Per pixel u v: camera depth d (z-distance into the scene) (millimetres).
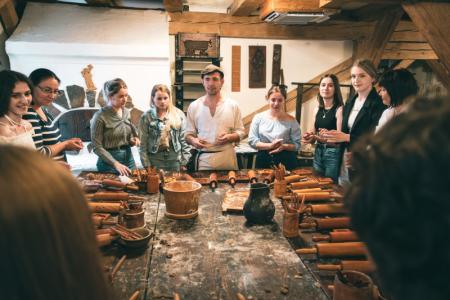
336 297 1046
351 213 346
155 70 4195
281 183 2139
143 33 4227
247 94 4812
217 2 4320
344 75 4980
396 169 292
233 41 4672
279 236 1600
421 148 284
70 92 4062
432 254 276
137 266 1332
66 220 309
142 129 2984
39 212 287
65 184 321
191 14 4500
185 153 3158
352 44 4953
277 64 4809
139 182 2285
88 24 4164
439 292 281
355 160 358
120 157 2887
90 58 4047
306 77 4922
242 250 1463
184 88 4645
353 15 4785
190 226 1708
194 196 1799
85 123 4145
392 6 4191
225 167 2941
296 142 3195
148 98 4234
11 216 274
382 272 328
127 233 1504
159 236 1596
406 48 4980
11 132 1966
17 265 277
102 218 1625
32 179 295
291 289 1185
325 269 1254
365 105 2600
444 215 269
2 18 3889
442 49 2555
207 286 1203
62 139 4109
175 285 1208
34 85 2418
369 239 329
